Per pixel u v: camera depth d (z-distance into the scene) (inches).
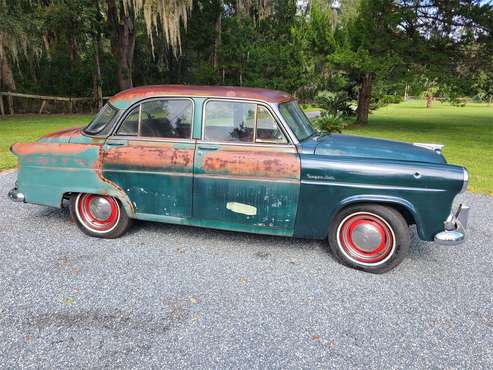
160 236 168.6
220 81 987.3
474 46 554.6
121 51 882.8
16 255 146.8
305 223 141.6
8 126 563.2
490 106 1768.0
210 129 145.4
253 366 92.0
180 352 96.2
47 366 90.3
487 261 151.6
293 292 125.8
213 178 143.8
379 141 162.1
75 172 156.7
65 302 116.3
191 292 124.1
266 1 1106.1
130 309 113.8
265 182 139.6
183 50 1046.4
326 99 745.0
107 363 91.8
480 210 215.6
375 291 127.6
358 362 94.4
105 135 154.7
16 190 168.4
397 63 557.9
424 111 1262.3
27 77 865.5
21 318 108.0
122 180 153.1
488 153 392.8
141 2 673.6
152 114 149.9
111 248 155.3
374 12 570.6
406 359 95.8
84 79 949.8
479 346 101.2
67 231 171.5
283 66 957.8
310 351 98.0
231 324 108.1
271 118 140.9
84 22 791.7
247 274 137.1
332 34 629.0
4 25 573.3
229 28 969.5
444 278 137.4
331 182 135.0
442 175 127.6
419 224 133.0
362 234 139.2
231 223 147.9
